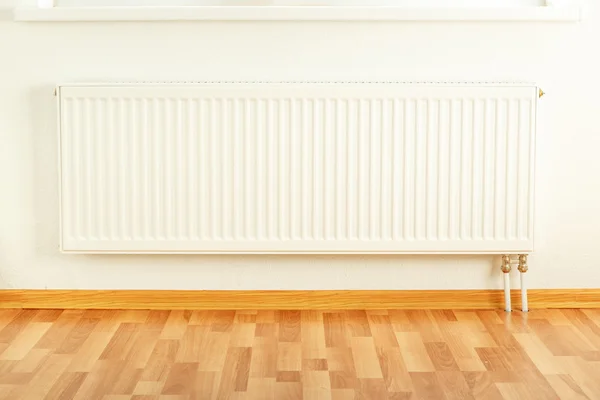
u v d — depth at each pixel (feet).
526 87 8.99
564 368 7.70
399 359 7.93
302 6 9.09
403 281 9.45
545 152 9.36
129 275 9.44
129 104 8.99
